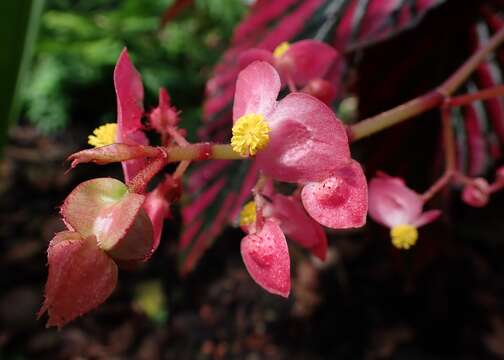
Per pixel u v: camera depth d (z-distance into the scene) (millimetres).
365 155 223
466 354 334
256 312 389
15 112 239
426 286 360
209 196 214
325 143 82
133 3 622
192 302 401
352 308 370
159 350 370
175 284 414
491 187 132
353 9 180
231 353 364
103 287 71
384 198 123
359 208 81
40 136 590
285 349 360
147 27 626
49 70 601
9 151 542
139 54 614
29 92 601
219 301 399
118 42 614
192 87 612
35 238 434
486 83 219
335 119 81
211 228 213
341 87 195
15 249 421
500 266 368
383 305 367
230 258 433
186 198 218
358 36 175
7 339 361
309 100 82
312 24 190
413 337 348
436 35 222
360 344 352
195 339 376
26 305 378
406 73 222
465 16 221
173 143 92
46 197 481
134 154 77
